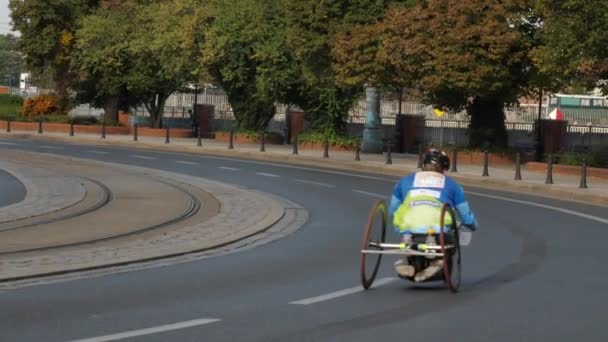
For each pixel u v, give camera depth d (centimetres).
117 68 6794
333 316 1175
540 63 3812
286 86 5509
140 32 6625
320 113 5606
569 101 9044
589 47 3578
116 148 5375
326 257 1712
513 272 1541
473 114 4712
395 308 1229
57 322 1129
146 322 1131
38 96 7481
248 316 1172
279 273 1527
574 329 1111
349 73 4588
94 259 1617
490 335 1074
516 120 7606
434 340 1047
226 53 5791
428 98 4681
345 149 5422
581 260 1680
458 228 1386
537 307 1243
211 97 8244
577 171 3841
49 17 7119
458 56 4097
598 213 2583
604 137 5269
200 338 1045
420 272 1319
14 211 2250
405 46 4188
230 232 2005
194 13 5988
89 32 6750
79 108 9650
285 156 4741
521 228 2181
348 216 2395
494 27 4091
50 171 3447
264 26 5572
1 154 4338
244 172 3788
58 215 2198
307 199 2809
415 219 1334
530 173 3962
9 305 1241
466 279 1470
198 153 5116
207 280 1456
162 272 1535
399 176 3866
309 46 4928
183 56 6094
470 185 3550
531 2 4134
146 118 7556
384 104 7481
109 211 2302
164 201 2548
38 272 1478
